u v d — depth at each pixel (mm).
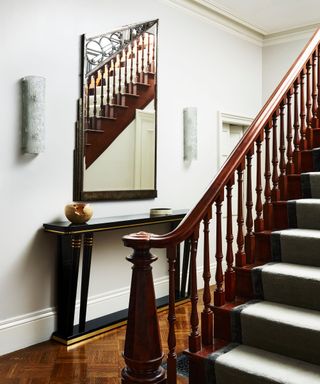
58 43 3463
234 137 5762
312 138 3410
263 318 2170
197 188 4965
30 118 3152
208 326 2299
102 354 3090
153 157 4324
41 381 2668
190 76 4840
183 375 2697
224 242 5391
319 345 1976
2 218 3139
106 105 3846
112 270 3961
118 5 3953
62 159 3518
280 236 2611
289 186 3074
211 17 5098
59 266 3412
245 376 1951
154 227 4367
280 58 5961
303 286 2271
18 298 3244
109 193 3879
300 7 5039
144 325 2016
